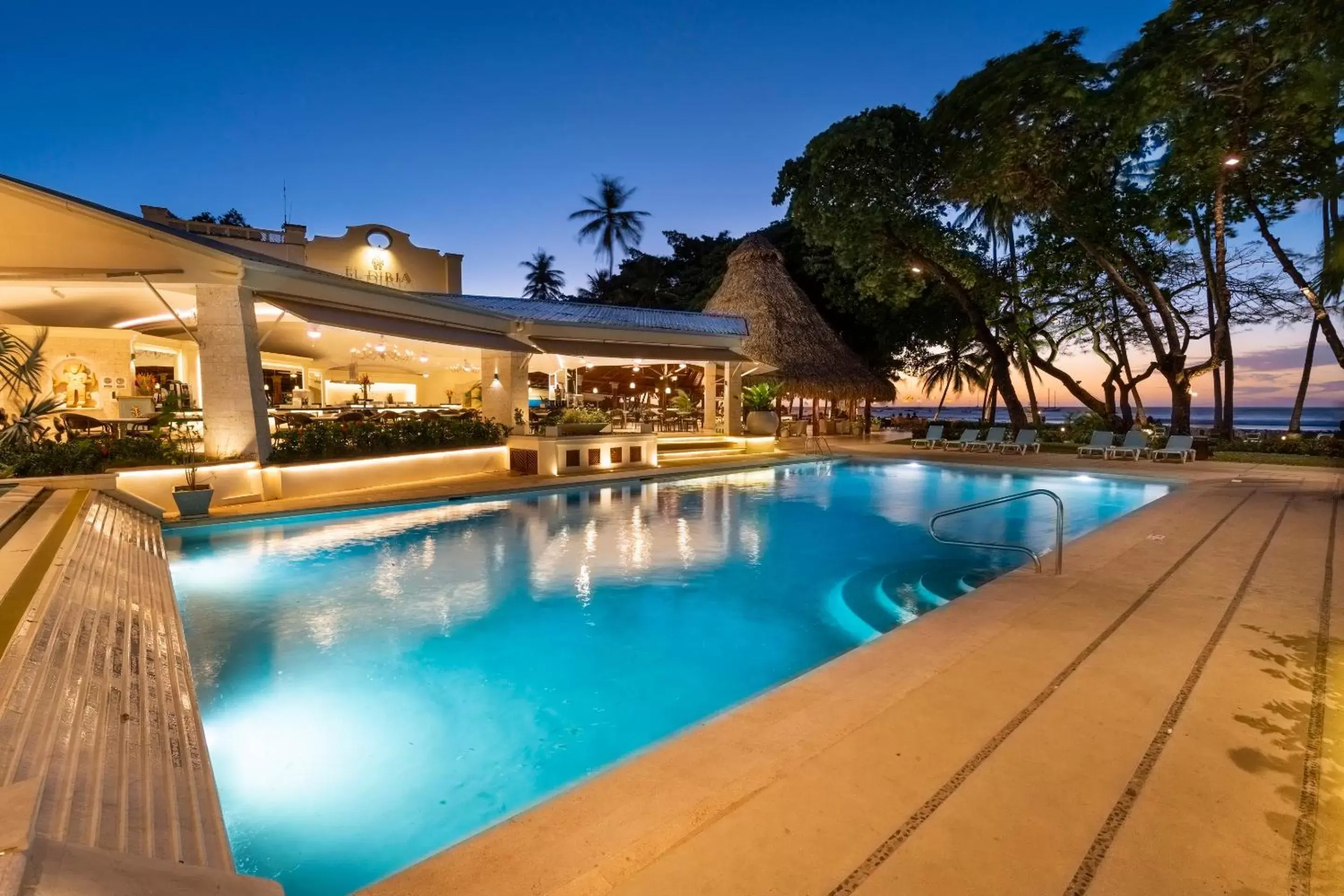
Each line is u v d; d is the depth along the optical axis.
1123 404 30.20
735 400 24.14
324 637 7.01
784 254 35.59
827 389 26.91
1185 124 18.30
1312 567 6.95
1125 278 25.52
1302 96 15.55
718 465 19.28
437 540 11.09
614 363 23.16
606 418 19.09
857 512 13.98
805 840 2.59
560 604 8.17
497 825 2.71
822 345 28.75
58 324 14.80
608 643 6.98
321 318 12.28
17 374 11.34
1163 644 4.76
